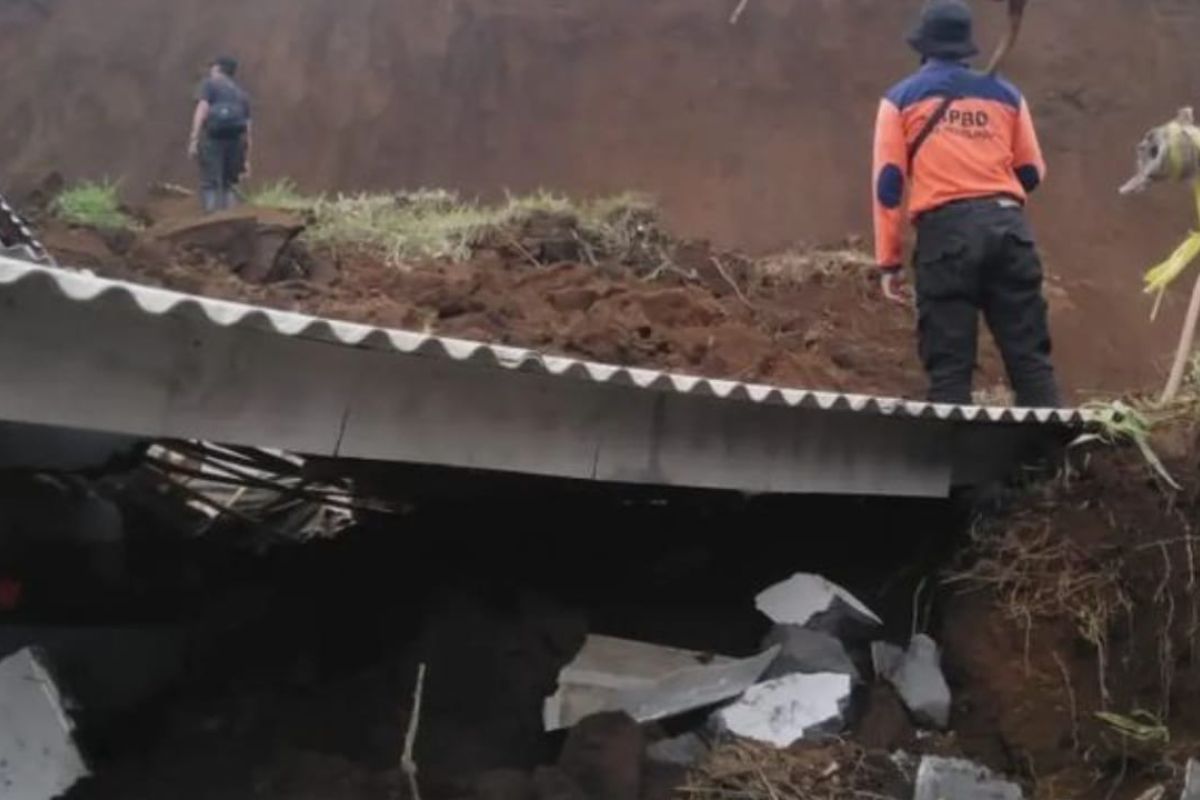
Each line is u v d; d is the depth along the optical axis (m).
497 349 4.50
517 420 4.72
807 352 8.63
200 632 5.34
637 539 6.16
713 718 5.19
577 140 21.64
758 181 20.41
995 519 5.96
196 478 6.21
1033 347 6.84
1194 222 18.64
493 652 5.27
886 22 22.22
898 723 5.32
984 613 5.62
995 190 6.76
